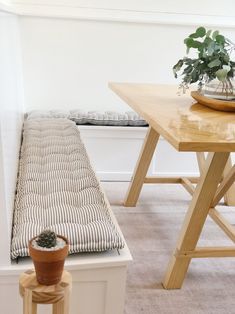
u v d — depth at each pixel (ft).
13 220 4.44
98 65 10.51
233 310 5.60
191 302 5.72
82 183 5.35
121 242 4.18
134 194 8.75
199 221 5.78
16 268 3.88
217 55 6.02
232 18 10.62
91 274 4.08
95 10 10.00
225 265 6.75
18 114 7.34
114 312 4.34
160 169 10.23
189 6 10.35
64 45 10.19
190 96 7.20
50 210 4.54
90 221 4.41
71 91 10.62
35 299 2.93
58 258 2.90
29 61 10.16
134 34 10.38
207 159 5.75
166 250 7.07
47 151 6.58
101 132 9.69
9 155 4.50
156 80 10.89
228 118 5.49
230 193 9.02
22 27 9.85
